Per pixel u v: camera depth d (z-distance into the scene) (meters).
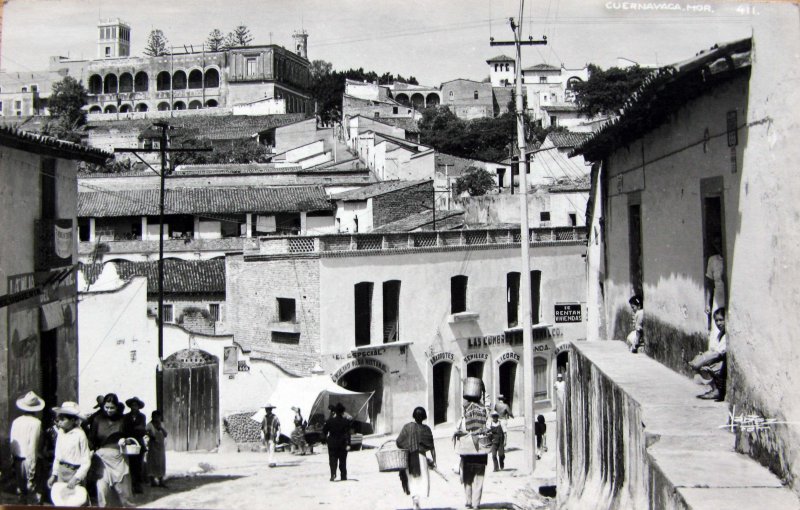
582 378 17.06
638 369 14.94
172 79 103.94
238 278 38.72
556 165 57.38
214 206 60.84
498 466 24.48
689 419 11.21
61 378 20.23
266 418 24.19
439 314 39.00
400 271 37.75
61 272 20.22
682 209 14.38
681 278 14.45
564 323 43.88
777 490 8.93
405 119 89.25
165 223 60.91
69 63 99.44
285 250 36.53
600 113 36.94
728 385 11.29
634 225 18.41
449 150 84.56
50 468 14.95
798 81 9.16
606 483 13.90
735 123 11.77
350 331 36.12
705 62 11.37
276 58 105.94
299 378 31.39
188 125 93.88
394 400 37.28
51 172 19.98
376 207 56.19
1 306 16.64
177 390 29.97
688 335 14.05
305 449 29.25
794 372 9.09
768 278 9.87
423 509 15.44
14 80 68.62
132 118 98.38
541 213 49.28
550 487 20.28
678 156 14.58
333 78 117.06
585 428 16.47
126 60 103.19
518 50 26.09
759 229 10.17
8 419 16.64
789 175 9.35
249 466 24.02
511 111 72.31
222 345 32.66
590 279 24.33
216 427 30.50
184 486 17.53
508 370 42.38
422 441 14.51
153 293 46.47
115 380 30.98
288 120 95.06
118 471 14.29
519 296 42.47
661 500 9.66
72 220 21.30
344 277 36.00
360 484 18.23
